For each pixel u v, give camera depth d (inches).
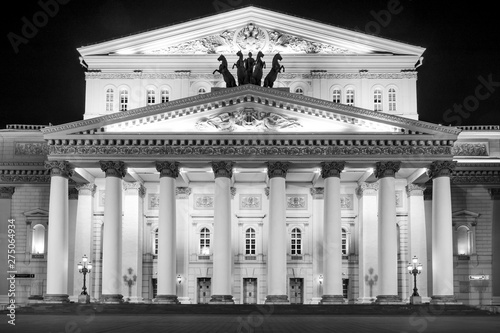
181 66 3115.2
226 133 2672.2
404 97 3105.3
